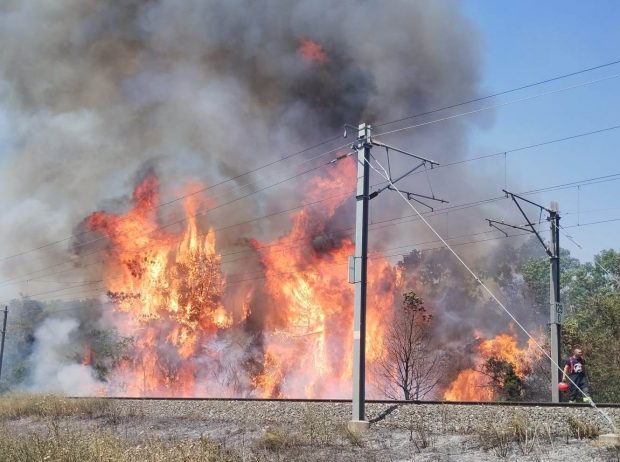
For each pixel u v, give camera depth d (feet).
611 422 39.91
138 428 59.06
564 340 106.01
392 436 47.19
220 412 61.36
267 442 46.42
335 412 55.57
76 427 61.00
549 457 36.14
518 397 106.11
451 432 45.93
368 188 58.65
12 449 40.57
